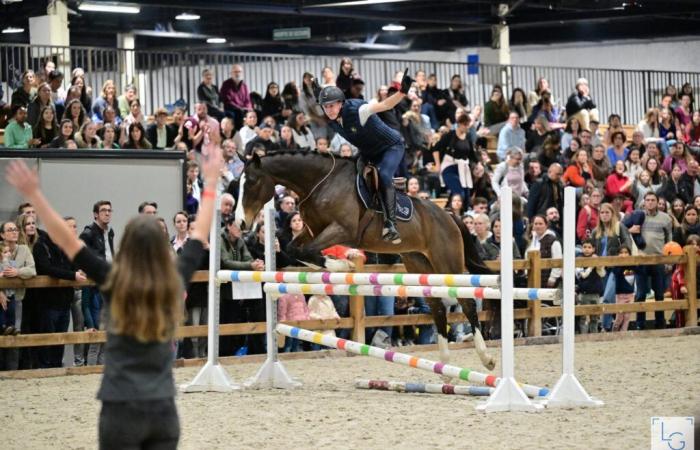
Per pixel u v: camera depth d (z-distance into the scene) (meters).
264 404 9.25
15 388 10.70
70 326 12.80
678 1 25.78
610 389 9.88
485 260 14.40
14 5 22.62
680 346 13.55
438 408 8.91
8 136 15.29
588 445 7.16
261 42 31.02
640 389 9.84
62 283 11.79
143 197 13.63
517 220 15.90
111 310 4.08
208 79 19.03
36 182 4.12
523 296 8.80
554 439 7.40
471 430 7.80
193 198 15.23
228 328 12.44
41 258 11.75
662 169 19.25
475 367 12.16
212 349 10.20
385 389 9.99
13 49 18.52
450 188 17.77
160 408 4.13
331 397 9.68
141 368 4.14
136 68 19.86
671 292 16.02
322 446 7.29
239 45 31.70
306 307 13.43
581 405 8.78
